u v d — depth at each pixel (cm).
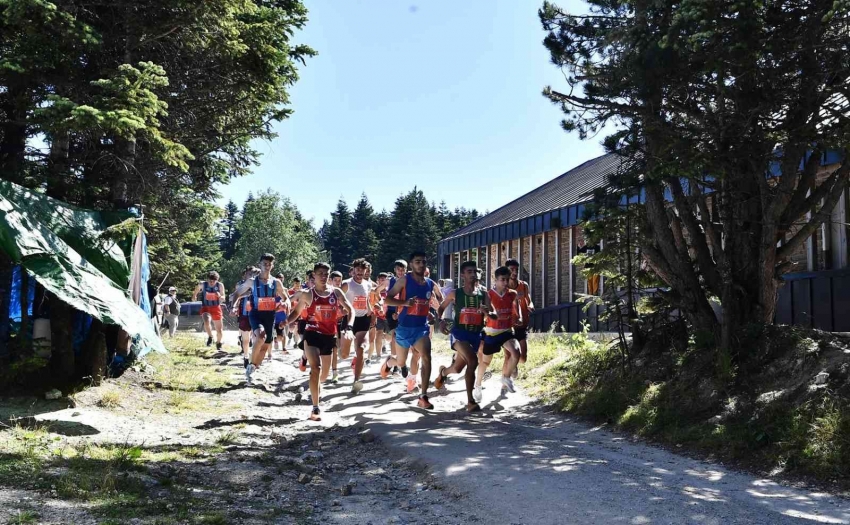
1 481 477
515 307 1120
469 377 950
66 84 945
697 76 824
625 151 952
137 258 1048
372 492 564
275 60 1252
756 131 860
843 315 1245
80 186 1066
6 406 812
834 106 865
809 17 732
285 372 1359
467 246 3108
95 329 991
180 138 1307
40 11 857
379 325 1504
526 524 454
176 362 1362
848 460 624
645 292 1210
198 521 430
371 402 1023
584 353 1212
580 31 927
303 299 923
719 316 1098
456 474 585
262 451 708
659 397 902
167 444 700
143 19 1054
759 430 723
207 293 1748
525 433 792
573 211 2142
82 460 564
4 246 823
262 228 7512
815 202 948
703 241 1048
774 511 491
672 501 497
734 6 689
